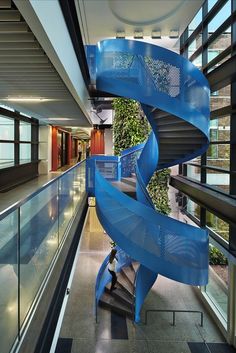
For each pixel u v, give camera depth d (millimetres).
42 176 10758
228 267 5457
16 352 1700
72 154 21547
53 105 6371
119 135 9203
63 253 3322
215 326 5930
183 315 6301
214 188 6008
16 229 2010
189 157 6363
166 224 4879
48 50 2805
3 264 1875
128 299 6242
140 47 4738
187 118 4609
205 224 6969
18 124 8656
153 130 5398
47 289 2418
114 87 5051
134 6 6254
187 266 4797
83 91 5758
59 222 3824
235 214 4227
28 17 2143
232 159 5152
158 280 7996
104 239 11398
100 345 5246
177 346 5285
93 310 6383
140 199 6090
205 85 4809
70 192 5266
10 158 8086
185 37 8250
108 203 5840
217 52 6121
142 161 6492
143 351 5129
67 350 5086
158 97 4621
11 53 3164
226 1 5453
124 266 7332
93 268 8664
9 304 1893
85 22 7023
